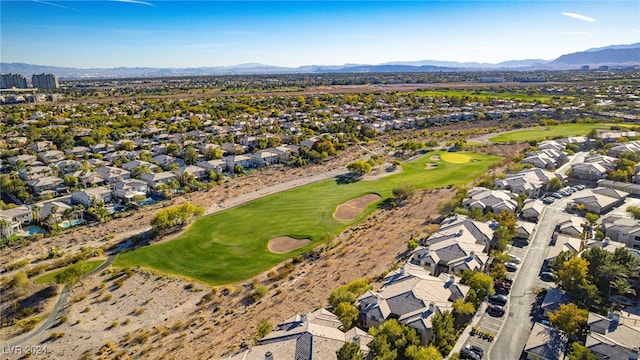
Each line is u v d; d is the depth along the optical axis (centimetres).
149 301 8712
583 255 8412
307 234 11750
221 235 11781
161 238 11650
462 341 6869
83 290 9138
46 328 7919
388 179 16750
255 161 19700
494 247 10100
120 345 7425
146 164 17938
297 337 6281
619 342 6350
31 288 9138
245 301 8650
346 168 18650
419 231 11475
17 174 16675
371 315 7281
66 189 15725
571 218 11306
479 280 7975
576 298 7606
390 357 6009
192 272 9856
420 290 7588
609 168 15538
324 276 9450
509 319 7431
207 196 15200
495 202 12150
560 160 17412
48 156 19125
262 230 12075
